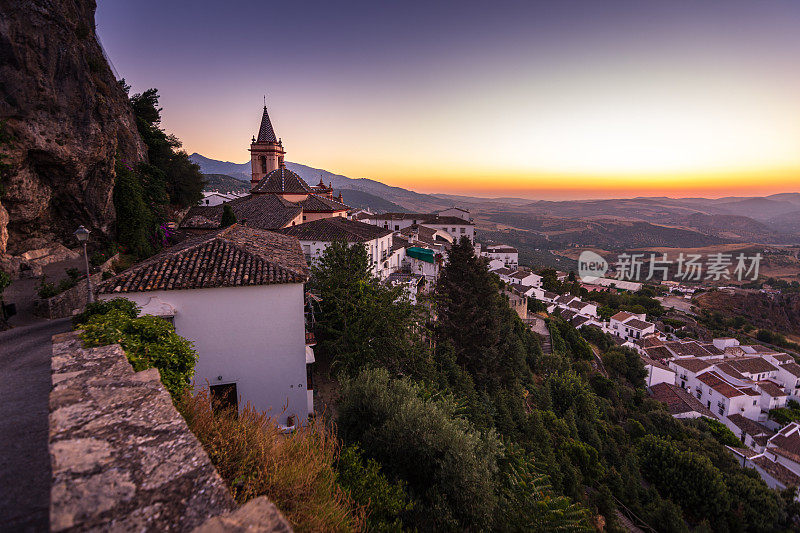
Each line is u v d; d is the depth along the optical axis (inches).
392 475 404.5
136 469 133.6
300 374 534.6
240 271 514.0
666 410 1646.2
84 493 117.7
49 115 759.7
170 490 125.3
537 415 1004.6
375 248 1206.3
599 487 895.1
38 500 156.3
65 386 201.5
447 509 363.6
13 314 613.6
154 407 183.3
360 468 354.9
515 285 2972.4
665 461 1072.2
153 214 1218.6
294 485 231.6
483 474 391.9
